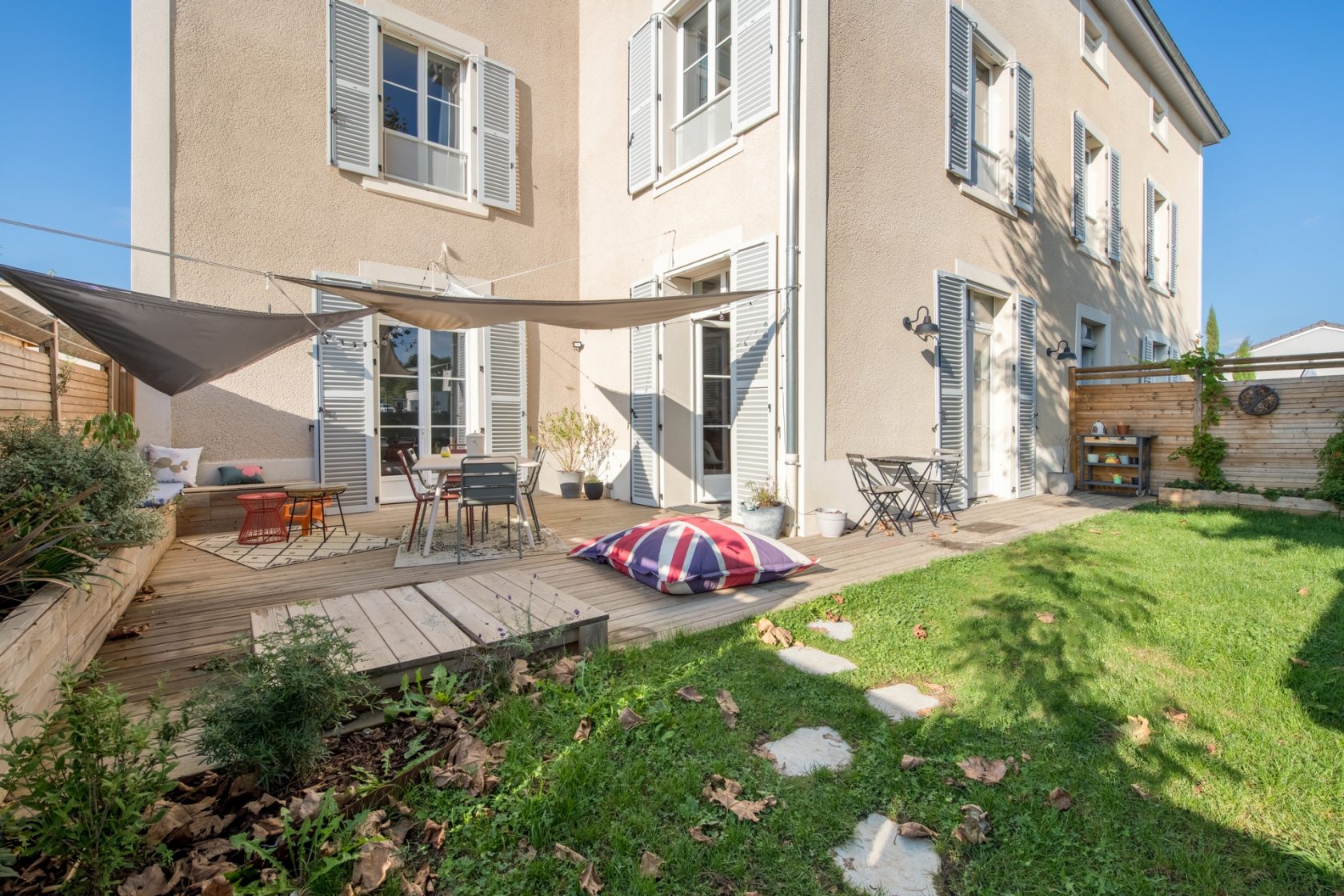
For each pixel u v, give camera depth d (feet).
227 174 20.89
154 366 15.62
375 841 5.26
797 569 14.07
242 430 21.27
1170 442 27.27
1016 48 27.94
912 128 22.50
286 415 22.13
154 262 19.58
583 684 8.38
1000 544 17.79
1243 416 24.68
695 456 25.59
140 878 4.79
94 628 9.33
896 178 21.93
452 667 8.29
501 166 27.30
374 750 6.97
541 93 28.81
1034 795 6.16
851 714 7.80
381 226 24.17
